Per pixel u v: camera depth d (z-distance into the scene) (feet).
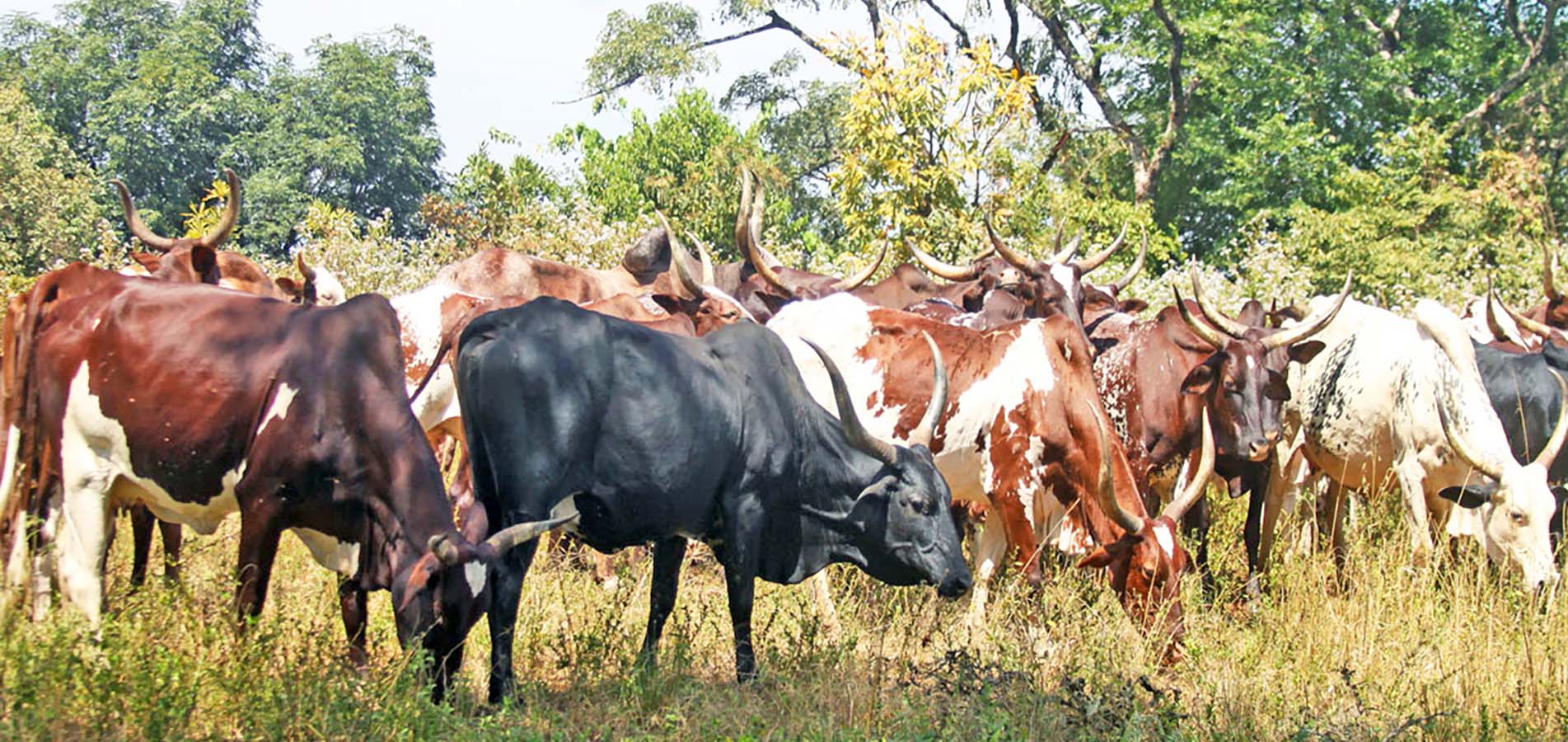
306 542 21.66
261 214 109.19
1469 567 28.84
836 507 23.24
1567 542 31.83
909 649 25.53
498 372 20.90
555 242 58.39
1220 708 22.49
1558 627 26.35
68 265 22.88
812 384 28.07
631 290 40.40
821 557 23.49
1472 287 61.36
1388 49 97.91
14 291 46.80
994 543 28.43
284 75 117.50
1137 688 23.04
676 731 20.02
